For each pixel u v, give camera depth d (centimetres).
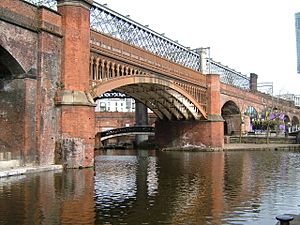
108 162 3403
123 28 3784
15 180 1909
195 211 1354
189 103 4938
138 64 3503
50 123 2427
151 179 2166
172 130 5500
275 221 1235
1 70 2322
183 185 1944
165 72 4044
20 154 2264
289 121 9681
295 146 5975
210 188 1859
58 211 1296
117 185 1900
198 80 5038
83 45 2591
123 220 1209
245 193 1728
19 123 2277
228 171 2641
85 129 2511
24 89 2280
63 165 2430
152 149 5912
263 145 6016
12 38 2167
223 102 6047
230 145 5941
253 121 7650
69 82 2509
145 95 4688
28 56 2291
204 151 5175
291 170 2720
